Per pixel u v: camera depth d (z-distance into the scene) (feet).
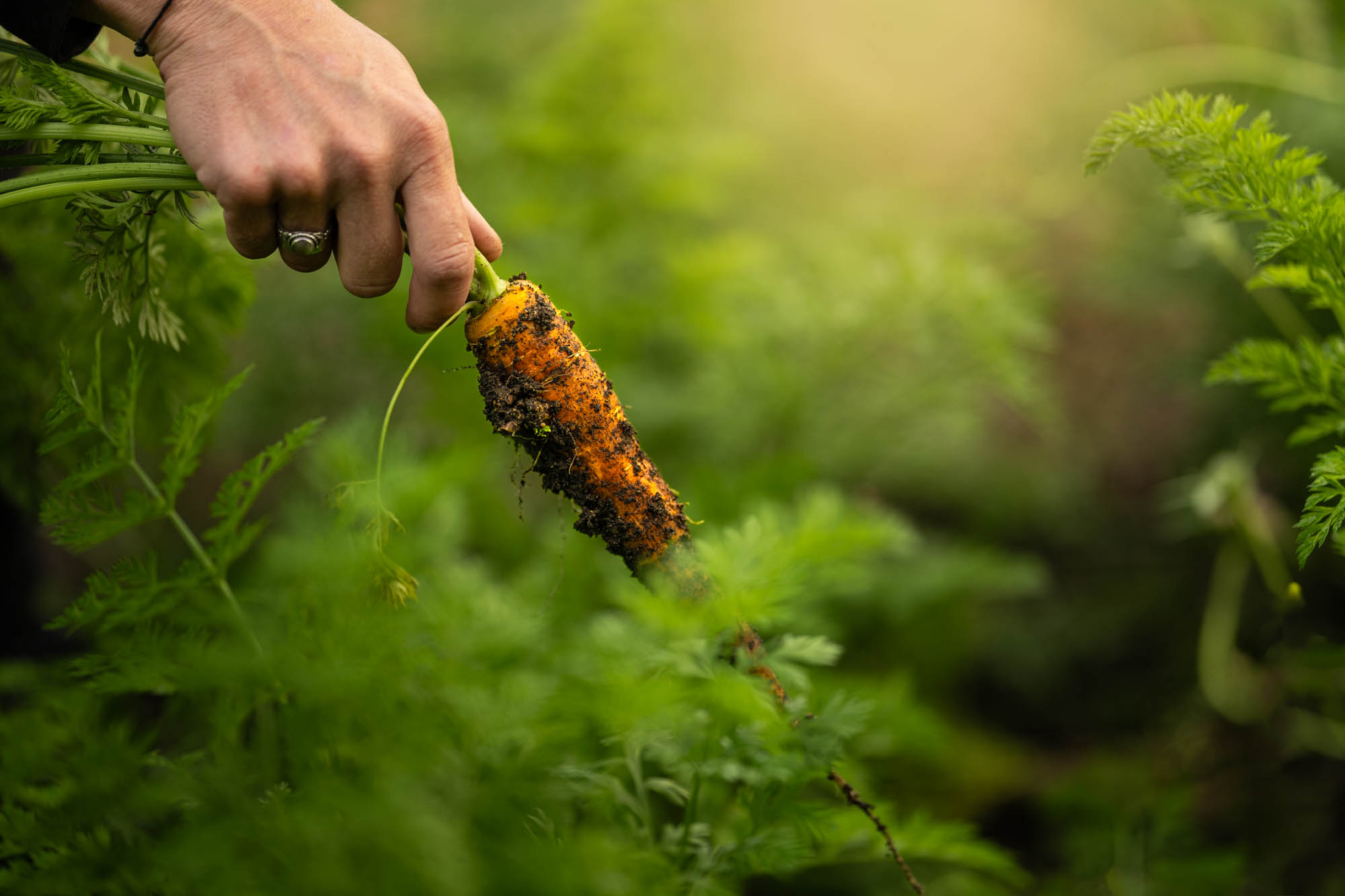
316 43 3.38
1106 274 8.18
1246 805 5.53
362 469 3.90
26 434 4.07
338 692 3.29
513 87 9.09
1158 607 7.66
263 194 3.34
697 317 6.64
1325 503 3.73
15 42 3.56
